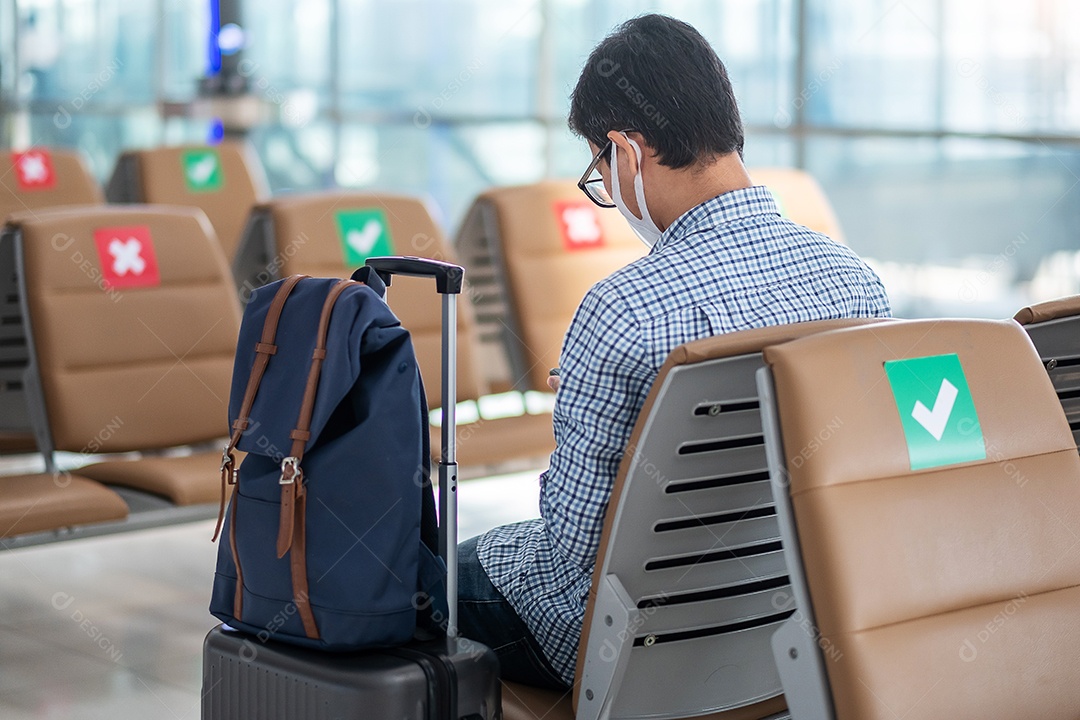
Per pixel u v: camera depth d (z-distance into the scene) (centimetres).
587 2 704
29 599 313
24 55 910
